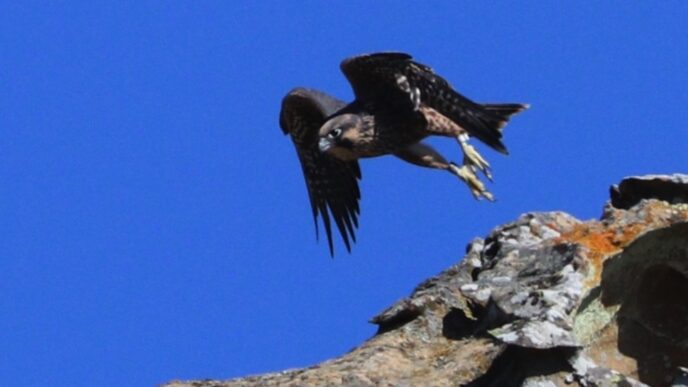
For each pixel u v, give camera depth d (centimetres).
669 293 1391
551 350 1244
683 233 1372
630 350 1375
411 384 1312
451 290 1470
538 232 1499
